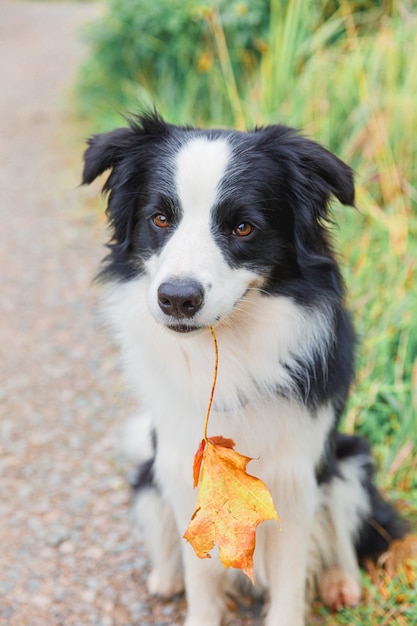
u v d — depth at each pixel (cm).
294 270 247
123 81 750
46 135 852
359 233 436
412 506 322
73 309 520
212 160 237
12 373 452
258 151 245
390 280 397
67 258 589
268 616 273
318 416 252
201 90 630
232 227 237
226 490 218
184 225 235
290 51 523
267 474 254
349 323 277
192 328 224
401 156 459
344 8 536
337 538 288
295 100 507
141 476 298
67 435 395
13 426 404
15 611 289
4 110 960
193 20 646
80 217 652
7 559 313
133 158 258
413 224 431
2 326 504
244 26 594
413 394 340
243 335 245
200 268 222
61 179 728
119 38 729
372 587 286
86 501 347
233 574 286
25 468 370
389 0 543
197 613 273
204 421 252
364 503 293
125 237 259
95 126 766
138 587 301
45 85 1073
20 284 555
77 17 1694
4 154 809
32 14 1762
